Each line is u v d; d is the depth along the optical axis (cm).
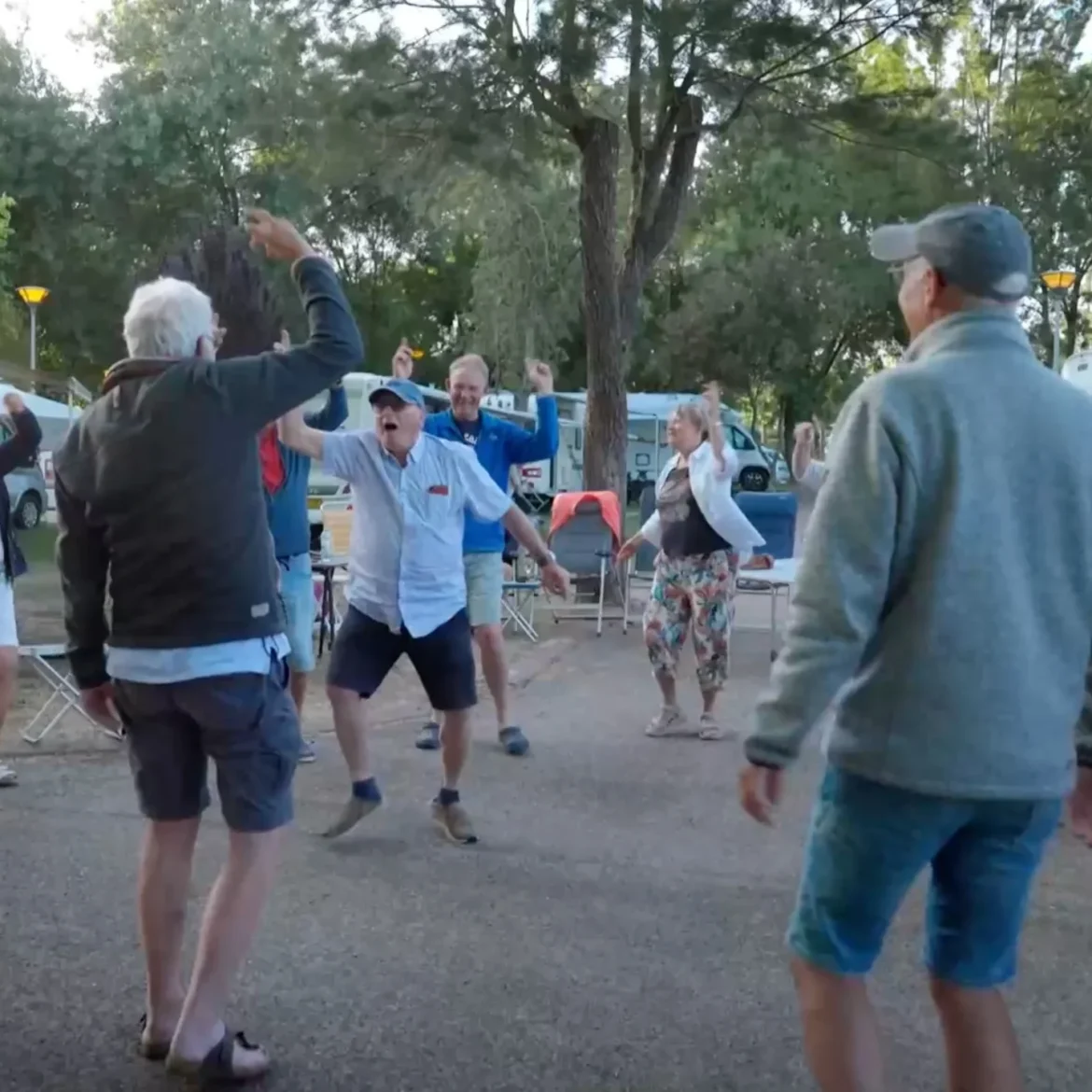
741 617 1238
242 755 319
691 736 721
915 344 256
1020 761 239
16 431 570
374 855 503
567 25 1180
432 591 507
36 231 3031
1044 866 495
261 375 314
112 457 312
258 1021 359
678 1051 344
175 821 332
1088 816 272
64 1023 355
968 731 237
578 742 706
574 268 2459
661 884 474
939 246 250
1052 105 1644
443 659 513
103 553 327
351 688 511
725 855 510
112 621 324
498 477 689
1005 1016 259
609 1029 356
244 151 2928
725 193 3170
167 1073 327
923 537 238
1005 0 1572
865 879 248
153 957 333
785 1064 337
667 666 719
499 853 508
